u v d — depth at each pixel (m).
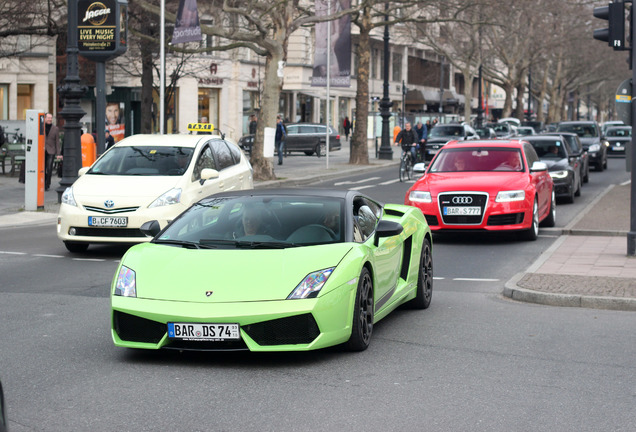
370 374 9.30
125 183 18.48
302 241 10.28
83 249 19.06
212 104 75.75
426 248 13.29
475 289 15.16
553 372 9.49
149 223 11.44
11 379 9.05
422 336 11.26
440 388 8.80
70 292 14.36
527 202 20.89
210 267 9.70
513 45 93.56
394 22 52.44
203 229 10.67
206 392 8.57
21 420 7.67
